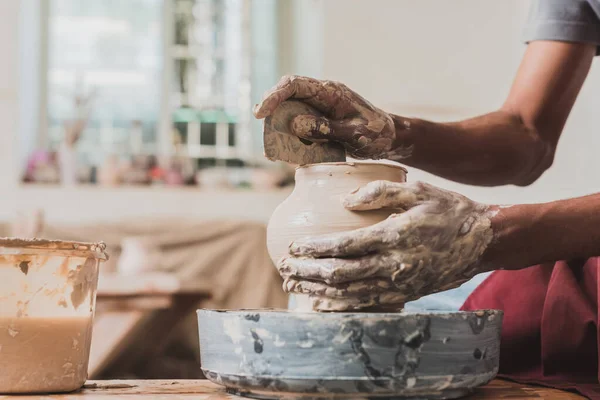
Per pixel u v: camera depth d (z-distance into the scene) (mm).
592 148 3666
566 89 1515
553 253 999
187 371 4461
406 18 4348
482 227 954
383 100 4344
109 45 5609
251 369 859
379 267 910
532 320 1204
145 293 2873
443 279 952
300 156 1106
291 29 5820
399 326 830
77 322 968
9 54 5012
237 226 4727
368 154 1238
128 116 5613
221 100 5711
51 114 5582
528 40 1564
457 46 4301
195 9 5699
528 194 3752
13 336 929
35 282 939
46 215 5020
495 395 958
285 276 981
